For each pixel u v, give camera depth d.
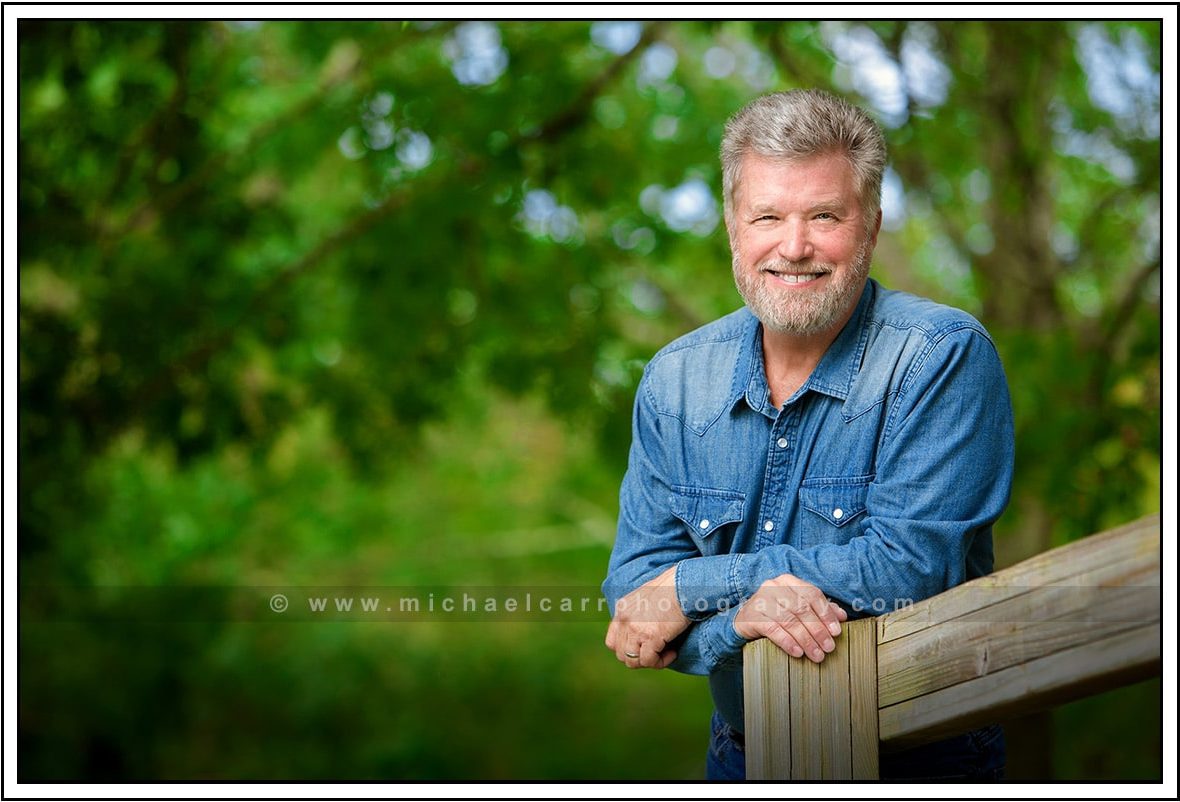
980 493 3.41
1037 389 9.45
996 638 2.89
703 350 3.87
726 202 3.64
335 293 12.19
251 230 11.57
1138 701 11.15
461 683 18.20
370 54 11.18
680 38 13.06
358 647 17.77
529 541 19.83
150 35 10.56
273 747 16.73
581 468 18.72
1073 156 11.88
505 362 11.29
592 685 18.86
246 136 13.32
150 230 11.43
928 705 3.08
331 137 11.05
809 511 3.61
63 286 12.38
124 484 15.43
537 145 10.83
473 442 19.58
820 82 11.09
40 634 14.04
